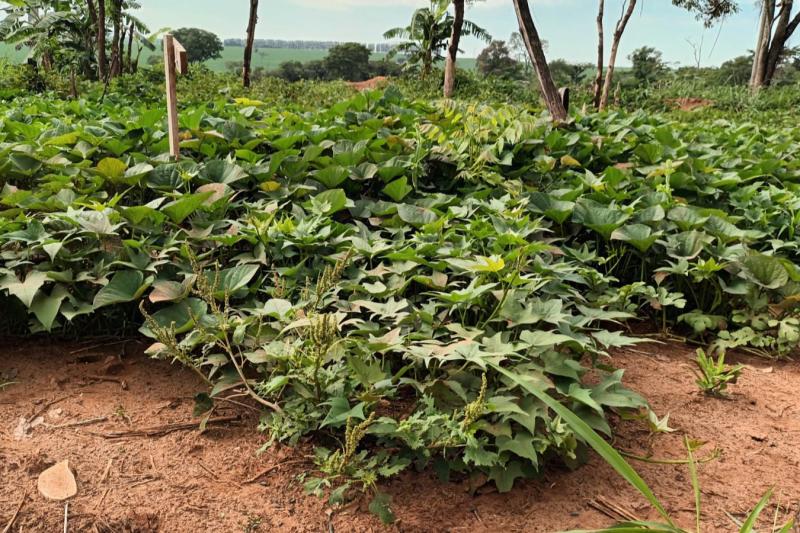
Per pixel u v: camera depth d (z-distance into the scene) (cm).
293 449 270
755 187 576
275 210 429
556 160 618
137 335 368
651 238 433
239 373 285
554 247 431
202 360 295
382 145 608
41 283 329
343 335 318
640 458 273
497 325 339
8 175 494
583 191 546
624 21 1741
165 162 508
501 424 252
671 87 2230
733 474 268
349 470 241
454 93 1814
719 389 333
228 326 287
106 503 237
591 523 236
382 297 342
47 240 348
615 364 368
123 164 464
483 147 589
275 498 243
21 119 713
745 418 315
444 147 578
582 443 269
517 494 250
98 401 303
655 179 577
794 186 627
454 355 263
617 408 289
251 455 267
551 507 244
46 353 345
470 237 427
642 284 408
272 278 383
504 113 627
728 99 1964
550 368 277
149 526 228
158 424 287
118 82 1323
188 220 441
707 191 571
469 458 234
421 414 267
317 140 595
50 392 309
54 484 244
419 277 346
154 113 607
